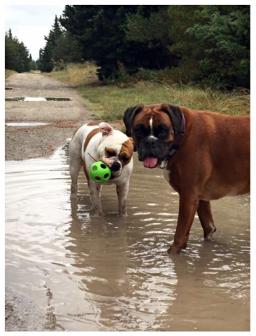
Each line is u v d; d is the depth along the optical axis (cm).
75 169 222
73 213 202
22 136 390
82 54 1059
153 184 247
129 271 146
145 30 854
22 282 136
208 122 160
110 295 130
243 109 404
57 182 248
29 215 197
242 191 163
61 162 294
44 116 521
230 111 403
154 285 137
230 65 534
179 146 156
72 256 157
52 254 158
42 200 217
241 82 524
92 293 131
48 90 938
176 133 148
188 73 630
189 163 157
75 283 137
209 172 159
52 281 138
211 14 535
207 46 553
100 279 140
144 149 144
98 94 790
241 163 159
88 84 1063
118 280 140
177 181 160
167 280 140
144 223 191
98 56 1021
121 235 178
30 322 114
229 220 195
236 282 140
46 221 191
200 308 124
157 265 152
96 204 199
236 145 158
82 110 569
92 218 196
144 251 163
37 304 124
